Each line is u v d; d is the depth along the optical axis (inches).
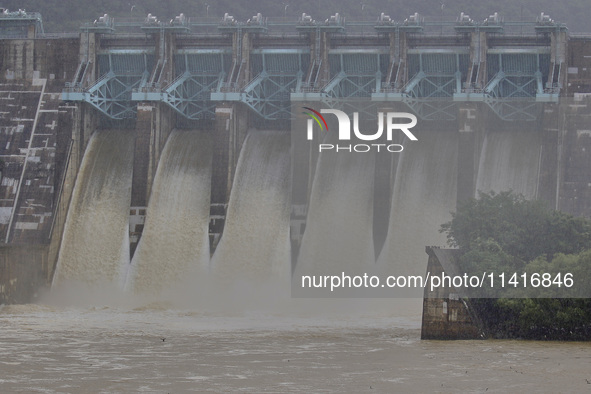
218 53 6978.4
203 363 3501.5
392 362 3503.9
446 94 6727.4
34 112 7268.7
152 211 6702.8
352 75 6850.4
